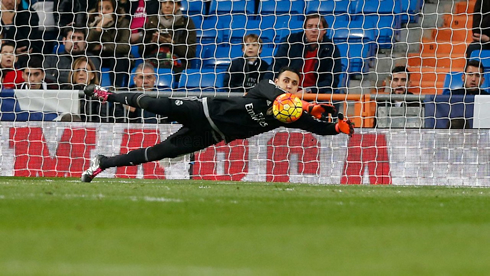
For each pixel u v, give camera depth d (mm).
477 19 42969
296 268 10469
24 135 35875
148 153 27203
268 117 24703
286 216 16922
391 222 16391
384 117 35406
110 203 18656
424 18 47094
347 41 43250
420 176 34781
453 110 34906
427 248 12719
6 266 10289
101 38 41062
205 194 22391
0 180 30969
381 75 44781
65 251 11742
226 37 46125
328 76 40281
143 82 38531
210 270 10102
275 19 42812
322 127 24906
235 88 37250
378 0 46656
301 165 35312
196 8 46969
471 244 13305
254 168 35469
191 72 41906
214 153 35625
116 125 35688
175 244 12586
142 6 42250
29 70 39125
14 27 42281
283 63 40312
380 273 10148
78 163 35781
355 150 35094
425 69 45406
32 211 16750
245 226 15078
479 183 34562
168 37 41531
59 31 40125
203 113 24859
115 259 11078
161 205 18453
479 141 34625
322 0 46719
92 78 39156
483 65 41969
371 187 30094
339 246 12719
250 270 10180
